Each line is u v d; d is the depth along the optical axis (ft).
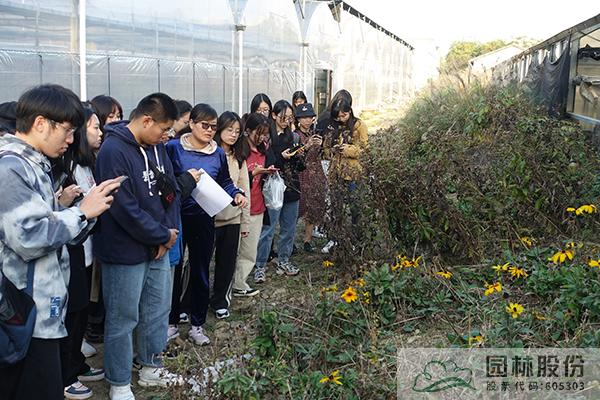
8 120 11.19
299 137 22.25
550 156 20.85
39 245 9.02
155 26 30.60
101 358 15.33
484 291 15.92
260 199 19.06
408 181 18.52
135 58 29.09
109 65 27.30
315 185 19.47
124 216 12.21
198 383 11.25
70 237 9.37
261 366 12.12
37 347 9.30
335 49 69.46
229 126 17.13
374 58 94.27
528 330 12.90
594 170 22.07
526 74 50.37
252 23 42.75
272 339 13.24
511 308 12.67
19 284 9.12
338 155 19.62
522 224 19.51
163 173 13.03
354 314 14.75
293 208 20.99
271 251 23.12
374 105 94.32
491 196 19.94
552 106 36.70
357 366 12.57
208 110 15.64
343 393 11.45
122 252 12.42
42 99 9.32
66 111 9.40
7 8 22.33
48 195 9.61
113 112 15.30
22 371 9.35
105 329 12.87
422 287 16.16
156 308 13.34
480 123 27.12
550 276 15.31
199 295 15.89
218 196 15.06
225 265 17.31
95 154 13.96
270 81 47.65
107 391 13.79
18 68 22.86
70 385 13.24
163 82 31.48
